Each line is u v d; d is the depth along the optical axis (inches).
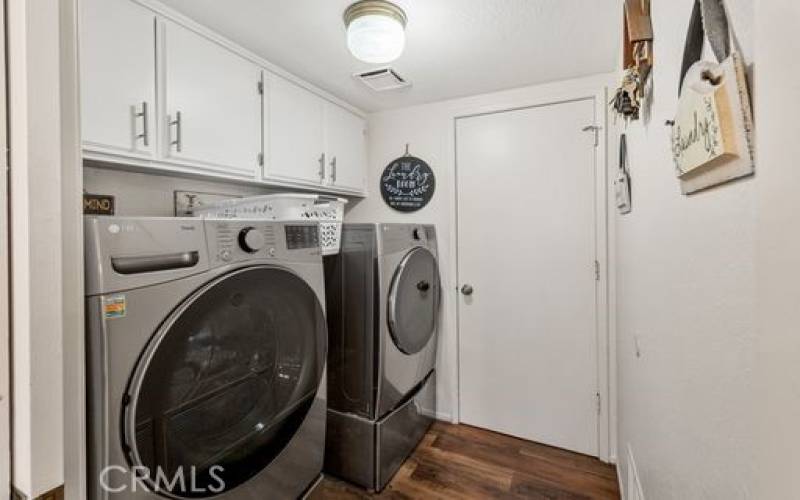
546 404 88.4
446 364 98.9
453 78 83.3
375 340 71.5
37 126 19.2
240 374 43.3
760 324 13.8
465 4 56.4
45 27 19.4
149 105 53.1
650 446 40.5
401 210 103.3
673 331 30.7
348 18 57.3
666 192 32.6
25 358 19.2
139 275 32.4
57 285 20.2
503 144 91.2
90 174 57.6
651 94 38.3
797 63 11.5
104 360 29.9
